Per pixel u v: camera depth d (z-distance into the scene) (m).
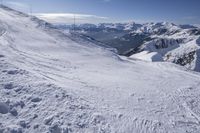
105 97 20.66
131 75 37.53
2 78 16.08
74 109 15.10
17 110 13.14
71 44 59.78
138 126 15.75
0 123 11.59
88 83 24.84
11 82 15.84
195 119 19.17
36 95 15.24
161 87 29.95
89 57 49.41
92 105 16.91
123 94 23.12
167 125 16.95
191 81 38.19
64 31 74.75
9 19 64.81
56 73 26.02
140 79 34.69
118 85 27.05
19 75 17.62
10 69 18.17
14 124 11.91
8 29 51.50
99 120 14.85
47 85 17.14
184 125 17.53
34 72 20.97
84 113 15.05
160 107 20.94
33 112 13.40
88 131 13.42
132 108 19.20
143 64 60.09
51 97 15.58
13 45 37.78
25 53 34.03
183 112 20.52
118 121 15.70
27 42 46.56
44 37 57.56
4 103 13.12
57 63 34.12
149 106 20.67
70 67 33.81
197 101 24.77
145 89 27.30
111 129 14.40
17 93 14.80
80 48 58.03
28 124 12.31
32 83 16.73
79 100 16.86
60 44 55.84
